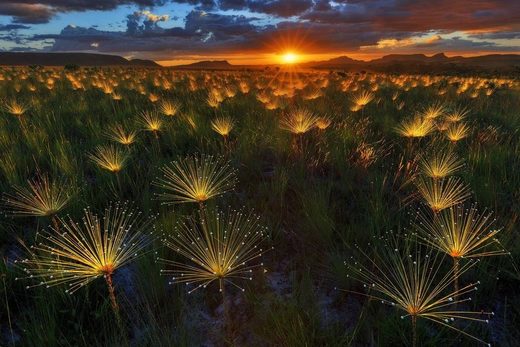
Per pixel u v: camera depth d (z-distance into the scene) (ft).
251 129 26.81
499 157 19.49
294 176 17.66
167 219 13.30
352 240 12.90
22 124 27.02
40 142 22.98
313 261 12.14
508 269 11.18
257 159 20.79
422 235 12.60
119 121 30.40
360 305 10.47
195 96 46.96
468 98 48.85
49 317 9.46
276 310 9.99
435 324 9.50
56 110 34.45
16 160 19.52
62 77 83.87
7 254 12.87
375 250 11.49
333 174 18.93
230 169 19.08
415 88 65.51
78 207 14.66
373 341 8.94
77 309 10.27
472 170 17.26
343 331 9.49
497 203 15.10
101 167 18.76
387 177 18.21
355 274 10.89
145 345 8.95
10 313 10.45
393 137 25.23
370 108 36.70
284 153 21.85
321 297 10.80
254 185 17.95
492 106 40.47
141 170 19.60
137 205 15.70
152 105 39.34
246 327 9.84
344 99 44.09
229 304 10.62
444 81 81.00
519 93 54.13
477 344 9.00
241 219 14.01
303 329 8.96
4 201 15.64
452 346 8.96
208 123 28.89
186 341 9.00
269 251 12.84
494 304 10.30
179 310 10.22
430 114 26.27
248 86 60.59
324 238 12.78
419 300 7.03
